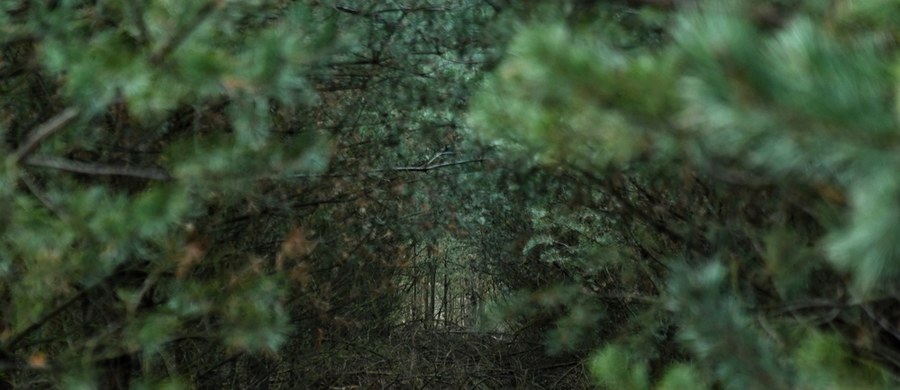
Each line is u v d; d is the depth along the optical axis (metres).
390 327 7.70
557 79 1.58
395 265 6.24
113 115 3.19
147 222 2.50
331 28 2.89
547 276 6.47
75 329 3.18
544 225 4.77
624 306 4.80
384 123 4.92
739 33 1.23
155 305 3.34
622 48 2.58
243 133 2.67
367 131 5.00
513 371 6.62
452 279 8.95
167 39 2.33
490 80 2.50
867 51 1.29
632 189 3.90
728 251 3.01
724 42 1.22
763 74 1.20
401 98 4.56
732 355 2.16
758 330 2.38
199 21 2.35
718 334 2.19
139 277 3.29
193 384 4.12
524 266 6.89
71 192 2.86
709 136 1.51
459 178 5.38
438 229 6.07
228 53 2.67
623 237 4.48
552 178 4.41
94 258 2.71
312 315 5.12
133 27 2.52
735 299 2.56
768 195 2.78
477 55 4.04
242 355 4.59
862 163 1.21
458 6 3.96
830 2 1.65
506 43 3.26
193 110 3.40
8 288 3.00
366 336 6.96
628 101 1.58
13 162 2.43
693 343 2.34
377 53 4.21
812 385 1.97
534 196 4.61
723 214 3.16
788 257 2.45
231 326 3.02
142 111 2.52
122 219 2.49
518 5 3.11
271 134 3.43
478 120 2.30
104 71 2.30
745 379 2.15
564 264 5.36
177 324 3.02
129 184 3.29
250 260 3.67
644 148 2.08
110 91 2.38
